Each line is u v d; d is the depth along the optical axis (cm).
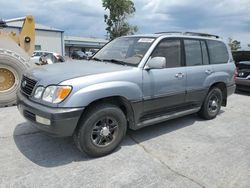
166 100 444
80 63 429
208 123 545
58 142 415
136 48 439
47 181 306
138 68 396
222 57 579
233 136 472
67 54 5619
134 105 392
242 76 875
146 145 418
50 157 366
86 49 5838
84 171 331
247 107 706
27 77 387
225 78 571
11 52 601
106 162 357
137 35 480
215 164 360
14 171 326
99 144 366
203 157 380
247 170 345
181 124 532
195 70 493
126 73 380
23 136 435
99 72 361
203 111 553
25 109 357
